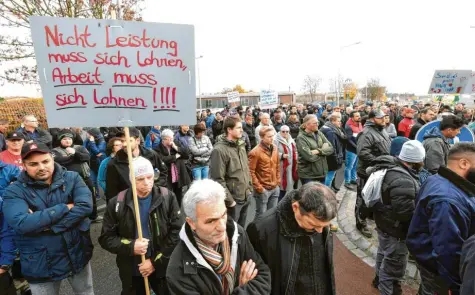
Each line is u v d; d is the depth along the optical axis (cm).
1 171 286
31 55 929
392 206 264
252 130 974
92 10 882
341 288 330
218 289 154
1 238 240
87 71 215
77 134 641
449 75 591
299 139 506
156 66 222
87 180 407
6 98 1234
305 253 180
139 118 225
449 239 187
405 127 773
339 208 560
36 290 229
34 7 845
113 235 235
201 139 604
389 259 279
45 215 217
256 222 189
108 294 329
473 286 145
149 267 228
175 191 555
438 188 201
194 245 155
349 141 683
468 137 443
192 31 223
